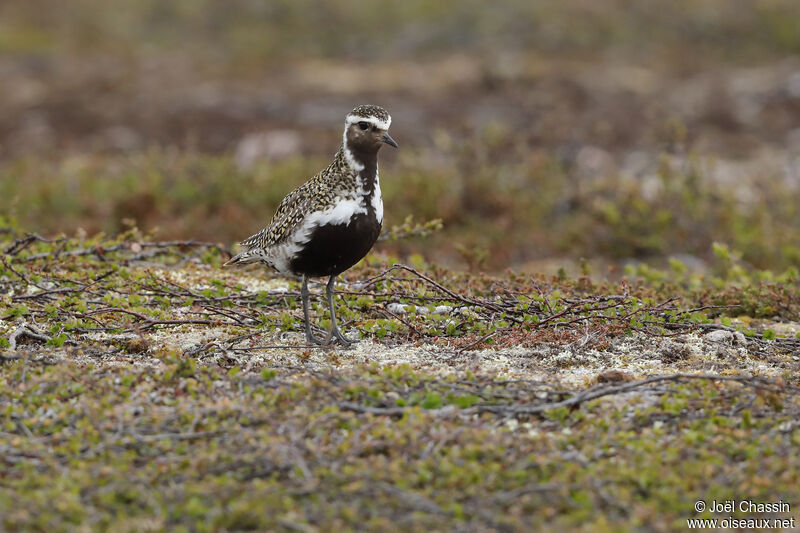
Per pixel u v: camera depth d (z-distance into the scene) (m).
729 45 36.91
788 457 7.31
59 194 19.72
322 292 11.67
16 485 6.89
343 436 7.67
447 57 36.69
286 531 6.52
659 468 7.12
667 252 18.20
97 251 12.94
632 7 39.59
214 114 29.55
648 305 10.80
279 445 7.29
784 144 26.11
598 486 6.91
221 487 6.82
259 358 9.56
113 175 21.94
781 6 38.22
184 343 9.95
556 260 18.02
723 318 10.68
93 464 7.17
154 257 13.73
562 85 32.00
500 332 10.20
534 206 20.17
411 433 7.46
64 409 7.96
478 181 19.97
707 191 18.92
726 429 7.69
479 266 15.02
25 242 12.98
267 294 11.38
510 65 33.66
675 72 34.22
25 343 9.77
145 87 32.84
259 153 25.42
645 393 8.49
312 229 9.71
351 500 6.80
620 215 18.58
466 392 8.38
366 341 10.16
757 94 30.67
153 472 7.05
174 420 7.85
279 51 38.44
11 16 40.78
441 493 6.86
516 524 6.54
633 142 25.61
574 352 9.77
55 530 6.42
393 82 33.12
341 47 38.72
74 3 42.84
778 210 19.36
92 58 36.78
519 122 27.61
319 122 28.66
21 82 32.88
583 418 7.98
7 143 26.70
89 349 9.58
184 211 19.39
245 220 18.66
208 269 13.27
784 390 8.33
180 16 42.09
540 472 7.17
